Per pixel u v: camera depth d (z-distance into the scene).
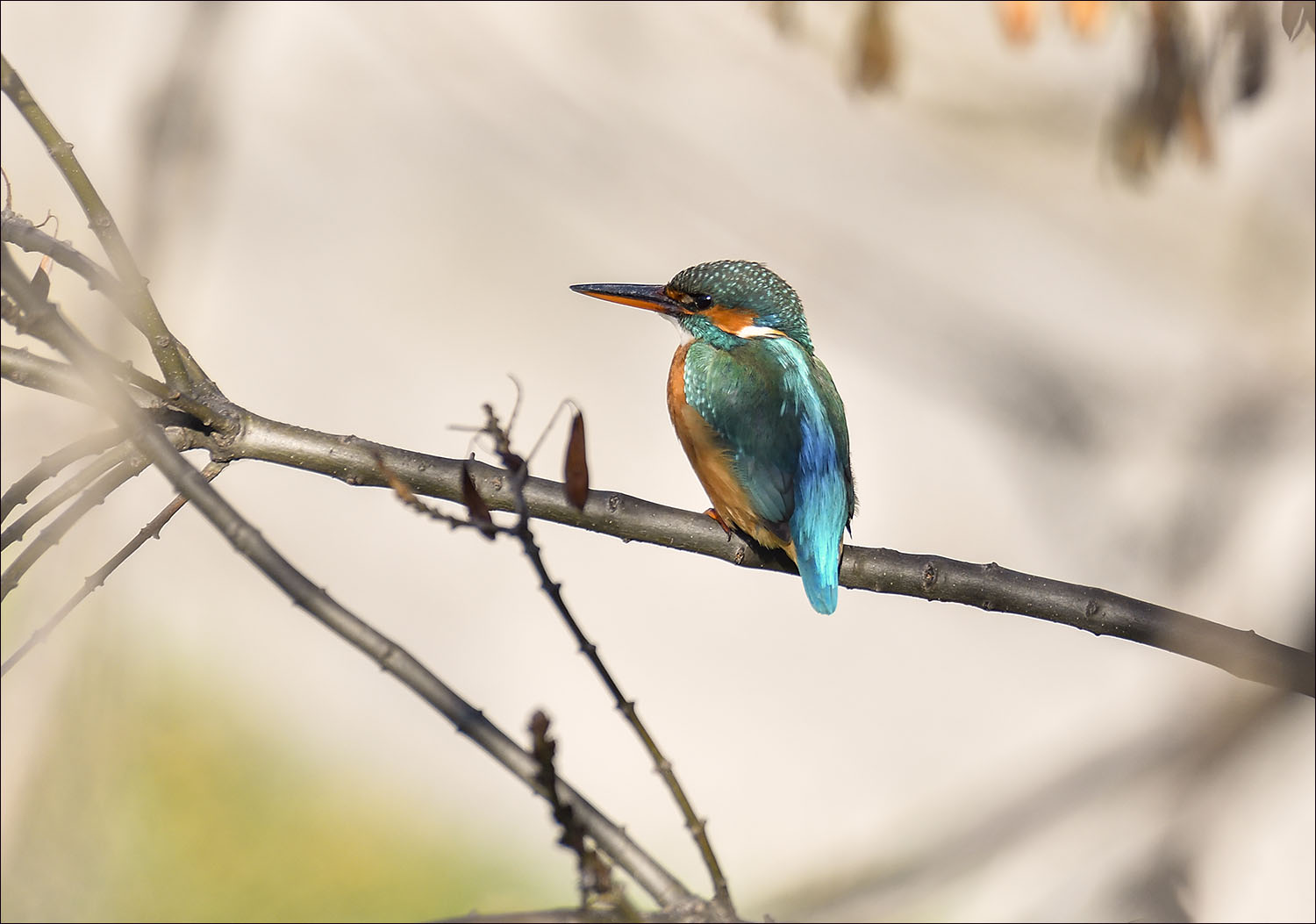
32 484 4.14
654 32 19.78
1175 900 6.50
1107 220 18.23
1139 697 11.90
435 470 5.17
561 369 18.98
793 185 19.31
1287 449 14.77
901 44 7.63
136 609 13.70
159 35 15.34
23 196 14.95
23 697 9.34
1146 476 15.48
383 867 13.07
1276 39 6.65
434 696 3.66
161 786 12.45
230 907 12.02
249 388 17.72
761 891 11.06
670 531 5.94
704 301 7.36
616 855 3.70
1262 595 12.73
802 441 6.32
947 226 18.81
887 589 5.86
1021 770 8.19
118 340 9.88
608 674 3.74
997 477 16.77
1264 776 10.99
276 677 14.57
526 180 19.88
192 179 10.67
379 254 19.38
